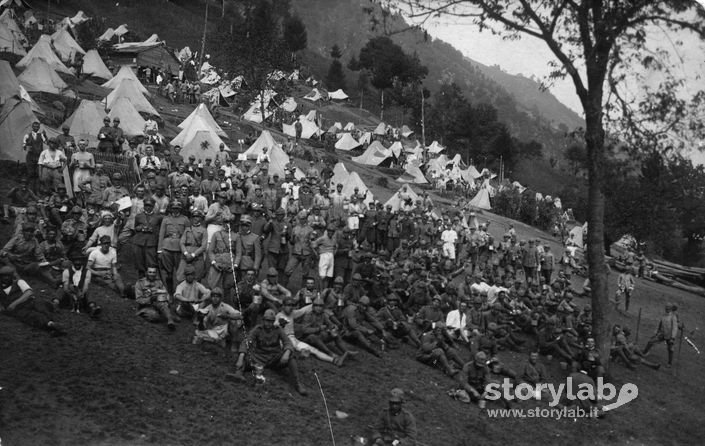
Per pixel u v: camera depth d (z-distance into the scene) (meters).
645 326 27.34
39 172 18.28
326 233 18.00
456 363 16.02
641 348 24.00
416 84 117.12
